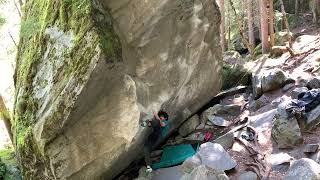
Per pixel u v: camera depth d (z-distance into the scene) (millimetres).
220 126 8914
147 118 7414
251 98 9867
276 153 7332
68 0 6293
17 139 7359
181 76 8125
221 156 7172
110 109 6617
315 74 9797
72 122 6570
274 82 9445
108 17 6121
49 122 6520
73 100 6148
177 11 7148
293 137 7297
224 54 12883
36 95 6910
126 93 6543
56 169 6965
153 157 8422
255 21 17438
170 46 7426
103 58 5816
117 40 6219
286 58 11836
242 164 7270
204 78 9023
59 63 6387
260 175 6742
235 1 19859
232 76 11000
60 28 6480
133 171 8414
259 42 16969
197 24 7836
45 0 7148
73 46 6117
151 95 7473
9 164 8977
